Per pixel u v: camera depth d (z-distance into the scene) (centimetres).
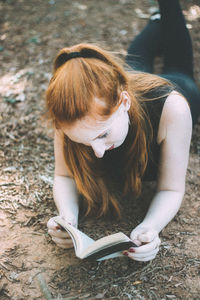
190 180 215
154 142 166
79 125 126
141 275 155
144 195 203
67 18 422
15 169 224
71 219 159
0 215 190
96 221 186
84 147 157
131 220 186
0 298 149
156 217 157
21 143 249
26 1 466
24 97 298
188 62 247
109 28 396
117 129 134
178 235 176
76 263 162
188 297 145
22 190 206
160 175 168
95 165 170
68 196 173
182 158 161
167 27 248
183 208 193
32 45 375
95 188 175
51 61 346
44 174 219
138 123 154
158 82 164
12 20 426
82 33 390
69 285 152
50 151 242
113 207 192
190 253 166
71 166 168
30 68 338
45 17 427
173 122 157
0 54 365
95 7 443
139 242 144
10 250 170
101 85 124
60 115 125
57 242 161
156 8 432
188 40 247
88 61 128
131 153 166
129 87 146
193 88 221
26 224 184
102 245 127
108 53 141
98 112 125
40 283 153
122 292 148
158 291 148
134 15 420
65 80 123
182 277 154
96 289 150
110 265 160
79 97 121
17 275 158
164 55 256
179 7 247
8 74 332
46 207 195
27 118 275
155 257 164
